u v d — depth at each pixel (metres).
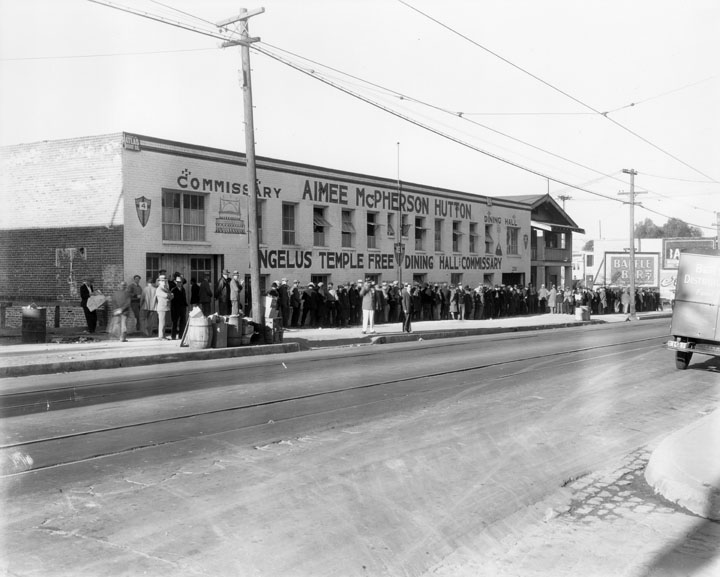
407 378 12.58
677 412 9.94
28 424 8.20
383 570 4.34
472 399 10.50
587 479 6.53
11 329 20.64
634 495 6.05
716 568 4.45
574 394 11.20
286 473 6.33
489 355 17.02
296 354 17.30
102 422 8.35
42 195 21.38
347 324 26.33
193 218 22.38
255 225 18.53
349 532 4.94
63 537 4.68
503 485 6.23
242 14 17.50
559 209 49.47
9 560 4.29
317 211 28.09
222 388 11.10
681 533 5.08
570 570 4.40
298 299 24.58
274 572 4.24
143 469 6.34
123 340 17.75
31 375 12.55
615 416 9.51
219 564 4.32
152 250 20.88
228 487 5.87
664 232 103.12
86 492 5.65
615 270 58.66
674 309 14.70
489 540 4.91
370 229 31.19
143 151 20.53
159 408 9.30
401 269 32.53
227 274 21.98
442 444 7.62
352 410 9.41
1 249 22.06
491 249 40.44
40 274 21.52
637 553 4.69
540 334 25.73
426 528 5.09
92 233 20.52
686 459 6.45
